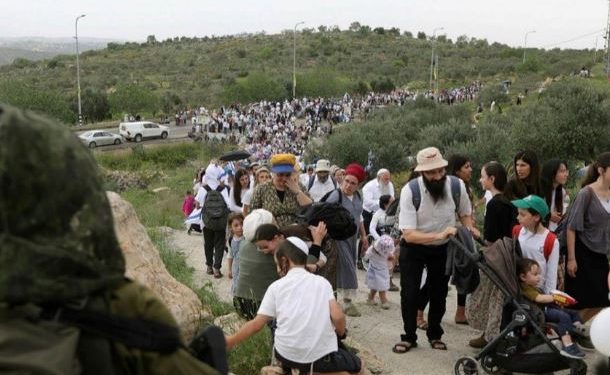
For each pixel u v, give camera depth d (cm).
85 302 103
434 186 554
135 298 112
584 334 527
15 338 94
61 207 101
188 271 900
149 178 3300
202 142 4597
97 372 101
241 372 496
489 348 499
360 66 11600
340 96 8412
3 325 95
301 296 425
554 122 2122
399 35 15525
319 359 420
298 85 8138
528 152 611
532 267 496
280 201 607
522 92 6619
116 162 4025
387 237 721
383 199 802
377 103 7088
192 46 13838
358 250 930
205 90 8494
